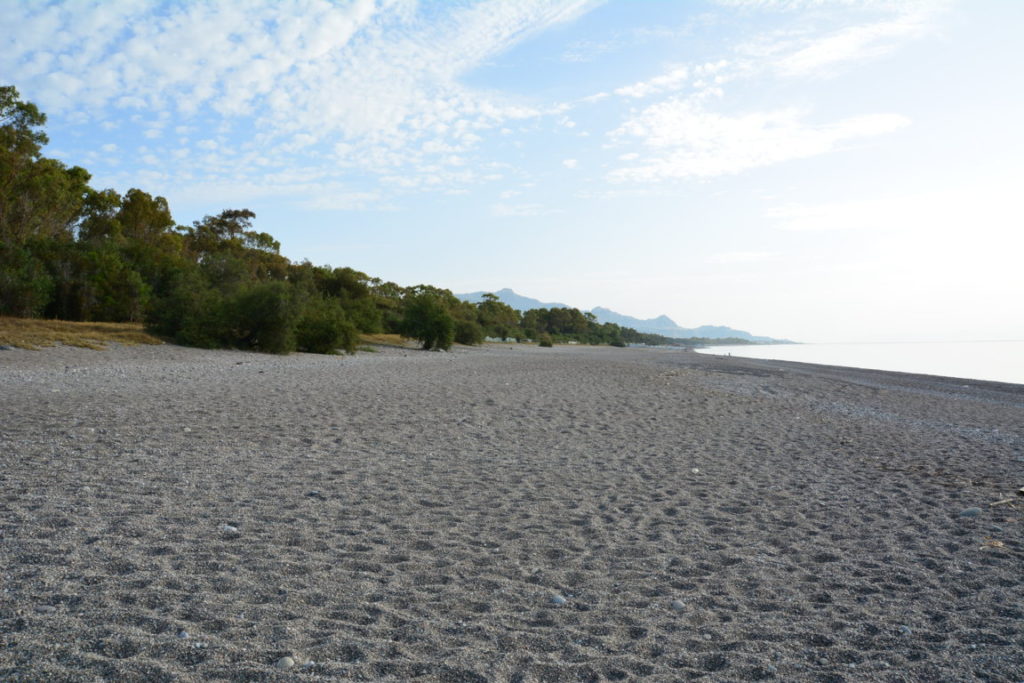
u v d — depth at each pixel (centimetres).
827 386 2331
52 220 3675
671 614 384
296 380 1714
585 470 785
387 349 4100
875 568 472
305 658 304
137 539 458
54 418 943
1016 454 998
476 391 1636
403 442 915
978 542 534
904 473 822
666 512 612
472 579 425
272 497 597
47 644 300
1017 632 366
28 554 413
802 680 307
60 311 2914
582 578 439
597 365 3170
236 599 369
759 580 445
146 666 286
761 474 796
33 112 3450
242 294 2898
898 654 337
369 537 500
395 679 290
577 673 307
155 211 5016
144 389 1351
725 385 2223
